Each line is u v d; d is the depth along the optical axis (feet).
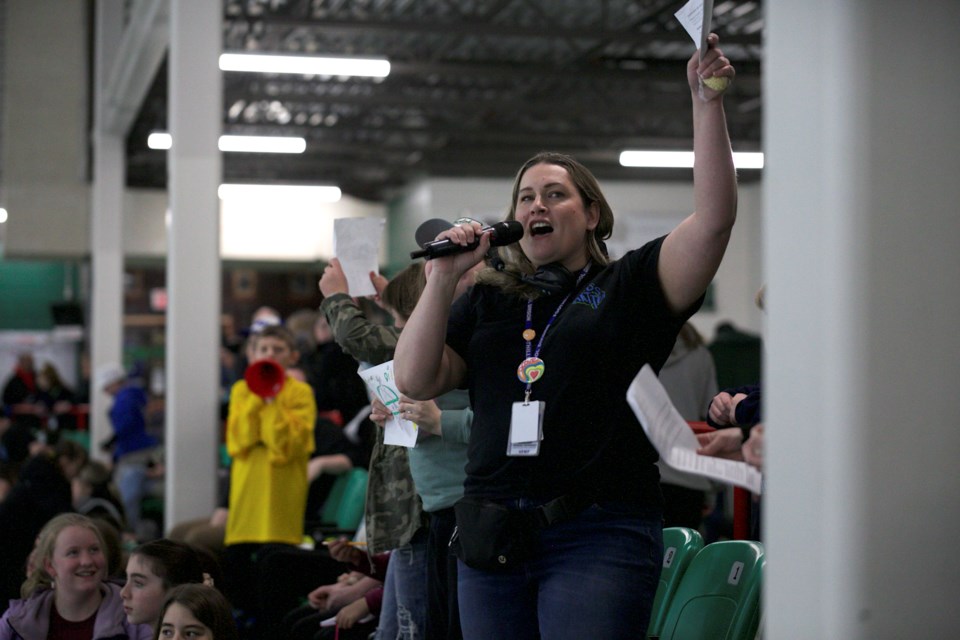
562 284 6.92
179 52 22.75
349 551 12.92
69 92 54.90
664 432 6.00
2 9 55.62
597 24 41.75
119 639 10.96
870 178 4.38
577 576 6.43
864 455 4.38
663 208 64.49
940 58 4.49
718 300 66.18
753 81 41.01
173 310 22.44
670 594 9.13
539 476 6.57
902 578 4.41
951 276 4.49
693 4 6.24
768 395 4.79
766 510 4.82
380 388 9.70
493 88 51.03
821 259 4.47
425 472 9.59
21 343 76.84
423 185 65.00
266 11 37.29
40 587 11.16
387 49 45.29
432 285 6.78
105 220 47.39
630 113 49.06
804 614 4.56
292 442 17.08
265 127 55.93
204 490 22.27
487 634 6.71
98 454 46.55
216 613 9.54
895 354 4.41
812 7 4.52
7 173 54.29
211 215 22.71
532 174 7.16
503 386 6.81
